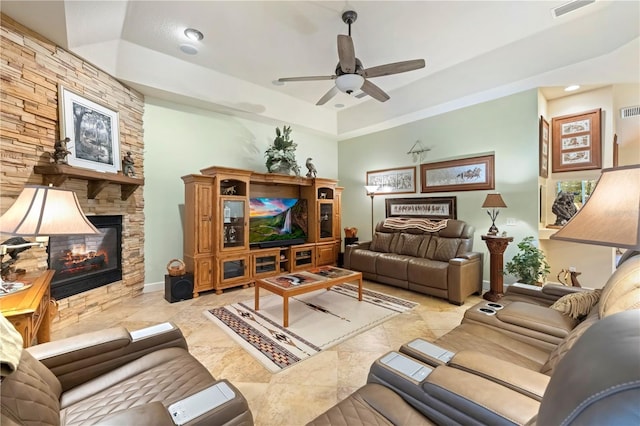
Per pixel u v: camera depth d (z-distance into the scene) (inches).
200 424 33.8
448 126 181.2
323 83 182.5
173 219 168.4
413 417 39.2
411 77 173.5
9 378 32.8
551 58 130.9
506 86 148.6
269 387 76.0
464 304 140.6
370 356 91.7
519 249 146.2
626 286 44.0
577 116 151.5
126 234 145.8
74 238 121.1
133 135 149.4
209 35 129.9
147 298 148.4
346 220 250.7
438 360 48.2
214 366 85.7
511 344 63.3
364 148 235.1
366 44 137.1
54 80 109.9
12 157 96.3
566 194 150.9
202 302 142.8
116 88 138.7
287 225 205.2
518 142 151.6
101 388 48.4
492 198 143.4
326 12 114.3
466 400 35.2
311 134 237.6
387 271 169.3
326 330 109.6
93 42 120.3
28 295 64.1
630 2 107.3
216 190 158.7
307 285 118.9
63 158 106.3
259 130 206.1
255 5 110.5
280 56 148.5
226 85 171.8
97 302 128.6
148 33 127.9
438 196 186.2
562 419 18.1
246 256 171.2
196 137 177.3
